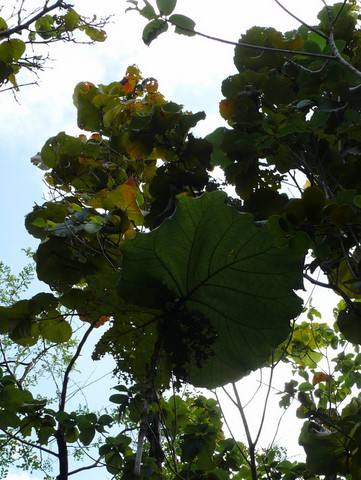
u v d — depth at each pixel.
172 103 3.55
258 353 2.51
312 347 4.41
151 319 2.47
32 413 3.21
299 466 3.64
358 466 3.06
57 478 3.04
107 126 3.78
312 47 3.46
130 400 3.26
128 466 3.08
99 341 2.51
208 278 2.38
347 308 3.19
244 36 3.67
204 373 2.60
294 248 2.33
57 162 3.51
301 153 3.30
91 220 3.03
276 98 3.46
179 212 2.26
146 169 3.77
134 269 2.33
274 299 2.39
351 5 3.65
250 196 3.22
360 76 2.54
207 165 3.45
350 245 3.01
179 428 3.47
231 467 3.67
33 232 3.17
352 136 3.19
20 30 3.95
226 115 3.61
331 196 3.07
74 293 3.11
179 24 2.72
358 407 3.39
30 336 3.17
